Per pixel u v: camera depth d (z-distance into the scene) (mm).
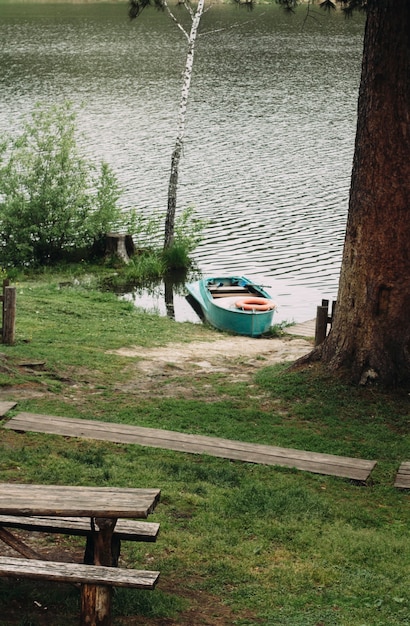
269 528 8898
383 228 14125
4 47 87562
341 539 8750
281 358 18297
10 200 28812
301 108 57781
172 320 23156
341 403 13922
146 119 52938
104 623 6293
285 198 37594
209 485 10023
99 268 28609
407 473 11031
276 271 29141
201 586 7586
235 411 13453
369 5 13820
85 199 29328
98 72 72000
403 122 13805
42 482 9531
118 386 14805
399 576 8008
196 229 30922
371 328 14367
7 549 7855
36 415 12117
